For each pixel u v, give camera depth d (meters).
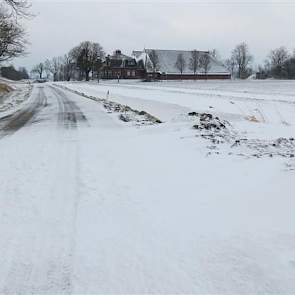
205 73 129.12
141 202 7.07
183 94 44.84
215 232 5.64
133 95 43.09
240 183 7.52
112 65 128.88
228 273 4.63
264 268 4.64
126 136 14.01
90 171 9.23
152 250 5.31
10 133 16.64
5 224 6.32
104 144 12.54
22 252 5.38
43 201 7.32
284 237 5.28
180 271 4.76
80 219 6.45
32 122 20.84
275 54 137.50
